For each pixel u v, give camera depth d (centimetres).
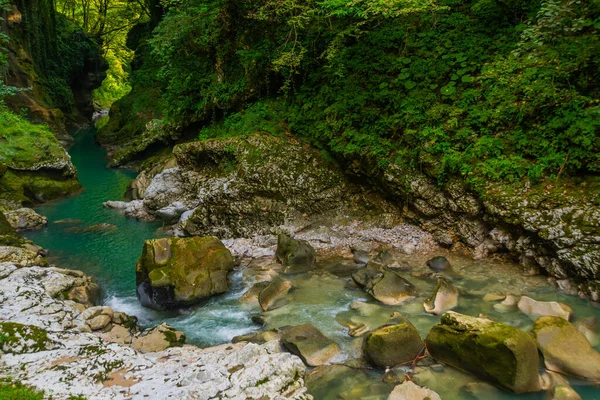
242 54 1409
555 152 881
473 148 971
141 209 1352
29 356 560
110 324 709
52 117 2544
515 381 521
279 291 798
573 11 862
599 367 552
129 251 1080
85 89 3697
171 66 1631
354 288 833
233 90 1471
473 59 1112
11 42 2389
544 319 617
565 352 568
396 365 584
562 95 898
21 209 1265
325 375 571
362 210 1148
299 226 1103
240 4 1412
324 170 1186
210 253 866
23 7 2638
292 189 1145
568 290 771
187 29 1477
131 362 557
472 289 795
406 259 946
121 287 897
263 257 1005
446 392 536
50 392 478
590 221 769
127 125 2470
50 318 663
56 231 1219
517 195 873
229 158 1234
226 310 784
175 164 1490
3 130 1543
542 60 958
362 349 616
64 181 1616
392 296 768
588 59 895
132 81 2766
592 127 837
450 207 988
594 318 678
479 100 1050
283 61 1234
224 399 462
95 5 4297
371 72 1230
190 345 659
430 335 607
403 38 1242
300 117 1287
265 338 648
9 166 1452
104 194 1609
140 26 3209
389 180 1067
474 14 1228
